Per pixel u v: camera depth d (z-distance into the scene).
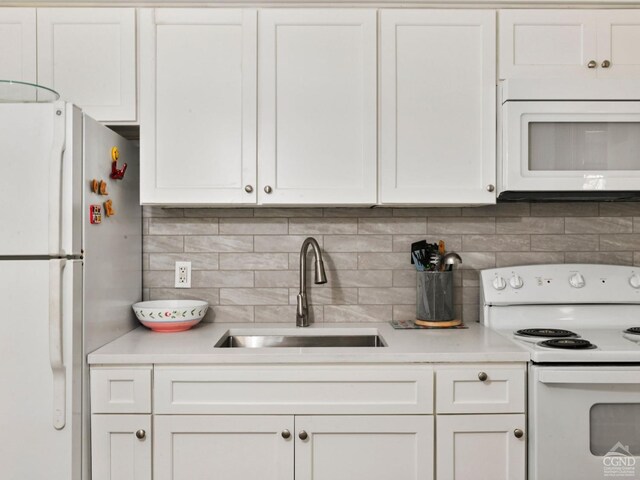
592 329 1.85
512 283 1.88
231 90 1.72
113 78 1.74
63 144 1.38
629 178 1.70
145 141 1.71
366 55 1.73
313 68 1.73
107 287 1.63
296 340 1.90
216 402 1.47
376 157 1.73
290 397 1.47
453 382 1.47
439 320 1.88
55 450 1.39
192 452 1.47
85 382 1.46
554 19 1.75
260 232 2.04
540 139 1.72
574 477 1.43
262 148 1.72
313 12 1.73
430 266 1.90
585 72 1.75
